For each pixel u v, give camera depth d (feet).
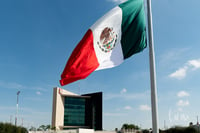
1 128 124.06
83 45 25.14
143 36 27.86
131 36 27.35
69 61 24.75
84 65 24.81
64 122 267.59
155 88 22.47
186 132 100.58
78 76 24.48
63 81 24.26
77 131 218.38
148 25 24.94
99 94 292.81
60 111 259.19
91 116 282.97
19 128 138.62
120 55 26.73
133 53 27.17
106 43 26.11
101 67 25.55
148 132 226.99
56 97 253.03
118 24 26.76
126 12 27.22
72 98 280.92
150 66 23.39
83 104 288.30
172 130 107.55
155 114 21.57
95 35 25.54
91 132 226.79
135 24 27.71
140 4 28.45
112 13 26.35
